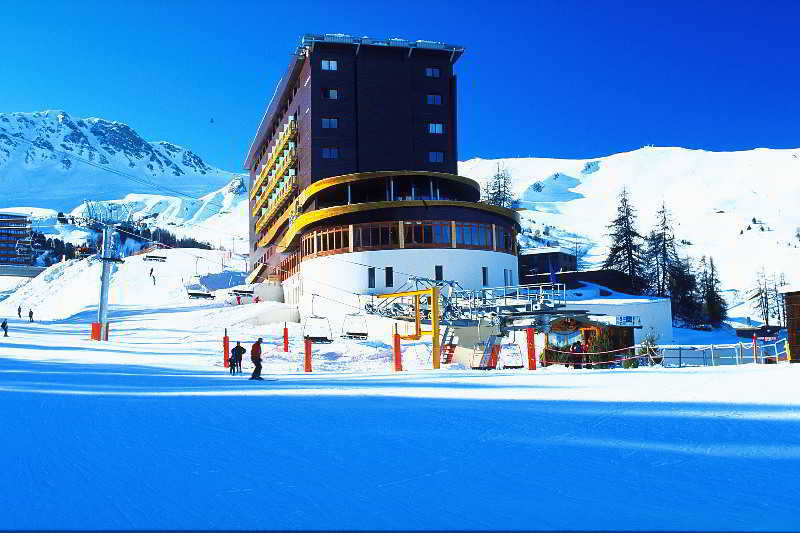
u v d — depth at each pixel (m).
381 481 7.91
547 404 15.91
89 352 46.28
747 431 11.44
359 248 69.94
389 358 45.66
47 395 18.86
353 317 61.88
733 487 7.59
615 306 64.50
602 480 7.94
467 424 12.64
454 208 69.94
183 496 7.22
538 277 99.94
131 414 14.56
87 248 61.88
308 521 6.25
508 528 6.00
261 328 67.00
